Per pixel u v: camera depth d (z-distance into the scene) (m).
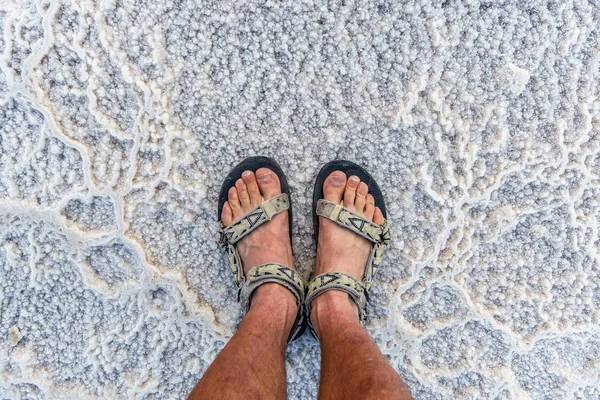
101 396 0.66
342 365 0.51
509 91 0.63
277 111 0.64
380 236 0.65
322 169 0.64
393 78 0.63
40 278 0.63
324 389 0.51
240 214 0.64
